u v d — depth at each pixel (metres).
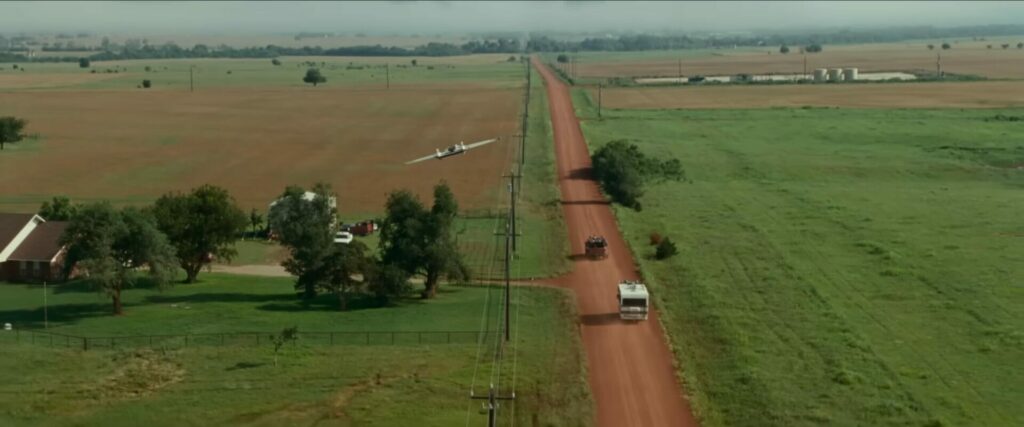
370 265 76.00
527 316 70.56
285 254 94.50
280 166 142.25
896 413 51.50
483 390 55.66
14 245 86.88
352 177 132.00
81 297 79.56
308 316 72.25
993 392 54.44
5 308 76.12
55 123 192.00
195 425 51.62
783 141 159.50
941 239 92.50
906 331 65.25
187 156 151.50
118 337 66.75
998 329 65.12
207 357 61.91
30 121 194.38
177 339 65.94
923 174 130.62
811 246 90.25
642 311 68.00
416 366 59.66
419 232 77.38
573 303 73.56
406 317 71.44
